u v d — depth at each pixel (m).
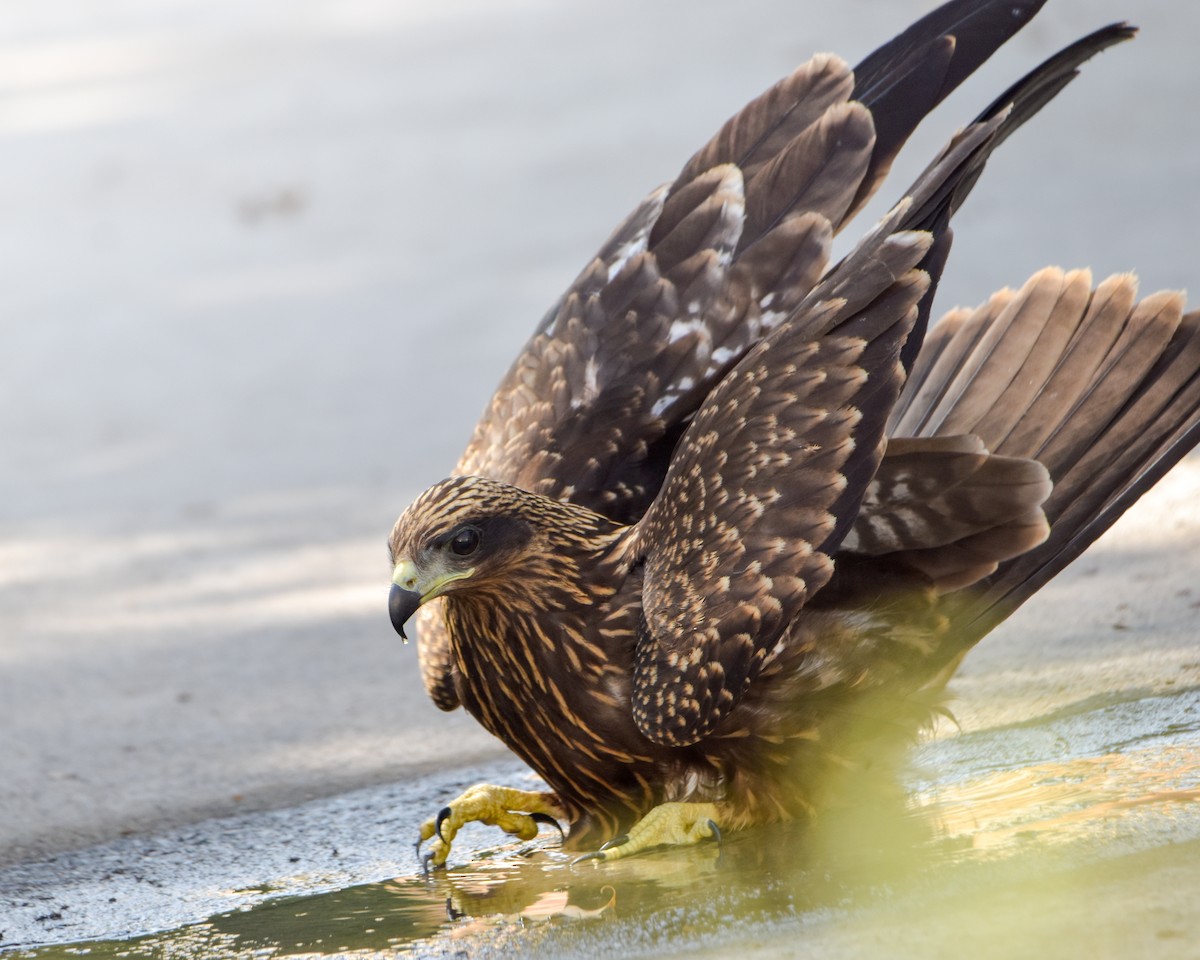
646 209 10.88
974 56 10.12
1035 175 22.78
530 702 9.27
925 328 8.77
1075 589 11.50
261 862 9.26
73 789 10.51
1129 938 6.70
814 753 9.04
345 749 10.79
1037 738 9.40
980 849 7.81
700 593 8.69
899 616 9.02
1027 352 9.56
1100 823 7.85
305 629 13.16
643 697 8.77
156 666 12.73
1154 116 24.66
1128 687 9.87
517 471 10.14
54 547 16.22
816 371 8.64
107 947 8.26
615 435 10.11
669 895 7.97
